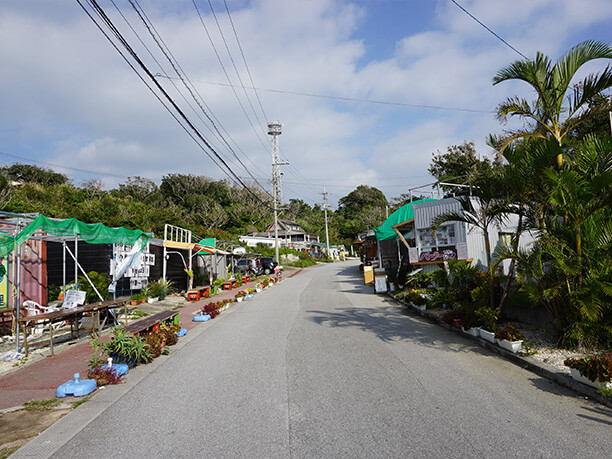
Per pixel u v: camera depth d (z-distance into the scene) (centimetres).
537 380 548
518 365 625
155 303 1620
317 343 830
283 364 681
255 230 6619
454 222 1498
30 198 3428
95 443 404
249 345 846
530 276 705
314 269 4338
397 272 1853
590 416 420
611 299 625
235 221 6631
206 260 2511
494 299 895
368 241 2906
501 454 345
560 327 693
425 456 346
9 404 545
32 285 1159
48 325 1061
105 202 3859
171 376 645
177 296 1852
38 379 658
